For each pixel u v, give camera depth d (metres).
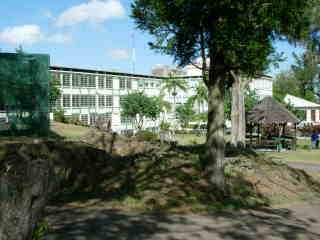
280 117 36.97
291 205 12.68
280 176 16.41
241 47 11.30
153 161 13.79
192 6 11.38
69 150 12.64
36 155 11.23
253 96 62.78
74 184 11.30
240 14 11.12
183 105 76.06
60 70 60.78
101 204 9.87
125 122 70.06
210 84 12.62
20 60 23.03
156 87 80.06
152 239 7.16
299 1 11.61
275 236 8.00
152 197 10.48
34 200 4.12
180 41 12.53
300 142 44.56
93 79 66.38
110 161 13.34
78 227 7.62
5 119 22.08
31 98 22.92
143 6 12.30
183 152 16.97
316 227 9.44
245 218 9.58
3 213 3.79
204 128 70.81
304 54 49.34
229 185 13.07
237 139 26.25
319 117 76.62
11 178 3.91
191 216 9.34
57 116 47.03
